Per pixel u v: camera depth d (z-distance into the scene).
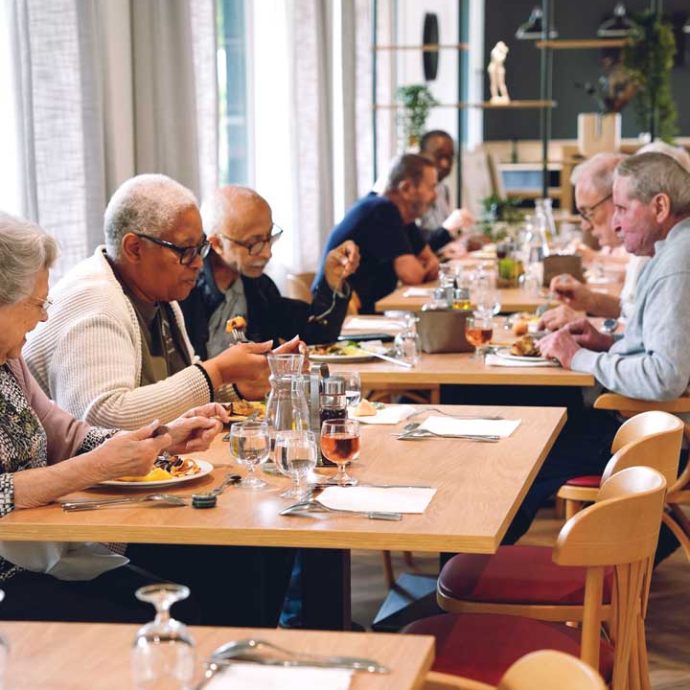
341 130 9.00
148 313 3.05
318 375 2.63
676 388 3.48
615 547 2.09
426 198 6.10
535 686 1.44
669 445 2.64
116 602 2.46
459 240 7.97
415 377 3.64
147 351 2.99
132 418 2.69
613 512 2.08
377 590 4.16
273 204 7.70
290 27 7.64
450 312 4.02
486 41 13.89
